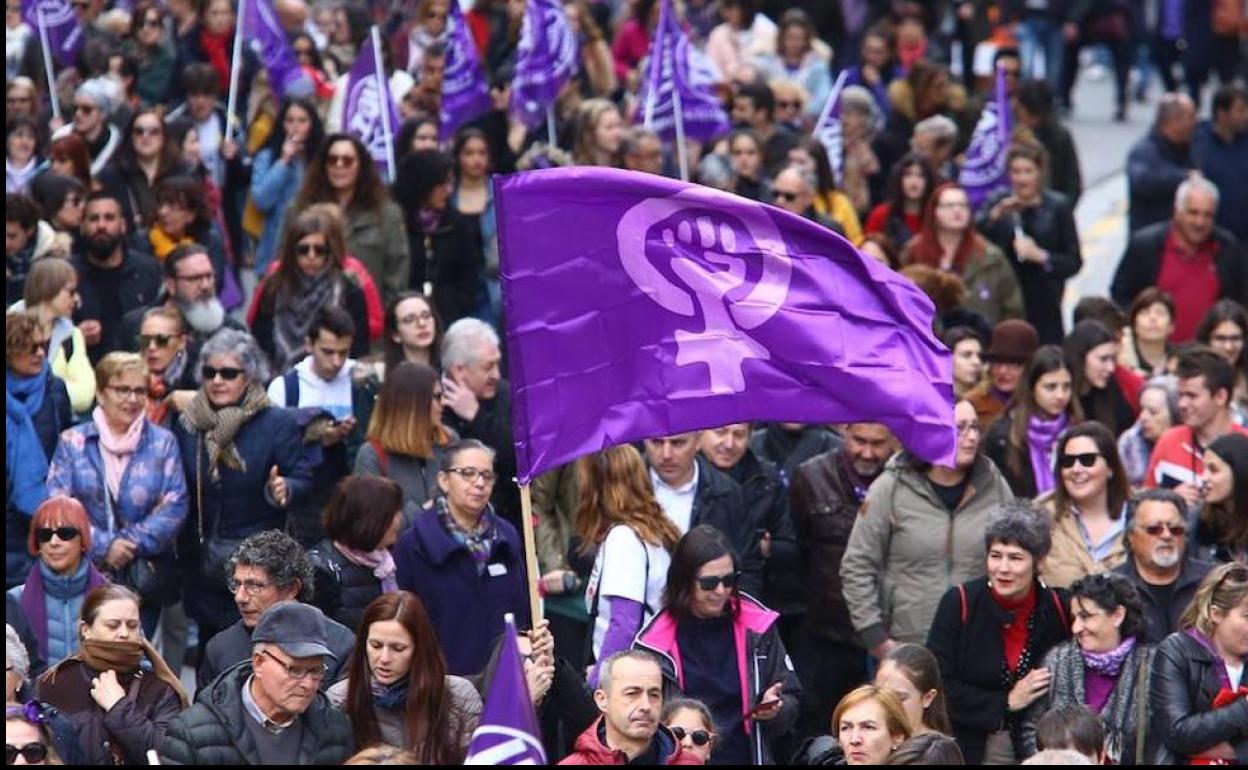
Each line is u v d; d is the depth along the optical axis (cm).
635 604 2917
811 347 2600
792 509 3284
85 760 2594
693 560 2741
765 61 6116
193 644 3744
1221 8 7500
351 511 2900
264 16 4934
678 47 5059
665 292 2577
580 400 2572
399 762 2202
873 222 4875
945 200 4403
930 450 2623
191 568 3291
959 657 2947
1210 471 3219
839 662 3272
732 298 2588
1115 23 7981
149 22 5366
